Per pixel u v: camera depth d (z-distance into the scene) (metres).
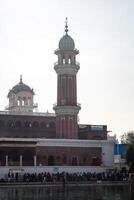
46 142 104.88
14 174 94.25
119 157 111.81
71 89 112.81
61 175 89.44
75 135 111.62
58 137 111.69
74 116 112.00
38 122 121.69
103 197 50.69
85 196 52.75
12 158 101.75
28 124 120.81
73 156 107.00
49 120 122.56
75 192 60.81
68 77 113.06
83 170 101.94
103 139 120.56
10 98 135.38
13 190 67.44
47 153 104.62
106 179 89.56
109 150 110.38
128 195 53.53
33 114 123.06
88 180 88.50
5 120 118.38
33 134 120.56
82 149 108.12
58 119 112.44
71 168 100.88
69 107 110.69
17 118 119.69
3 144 100.69
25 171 96.00
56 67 113.69
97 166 104.00
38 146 104.00
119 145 111.56
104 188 70.44
